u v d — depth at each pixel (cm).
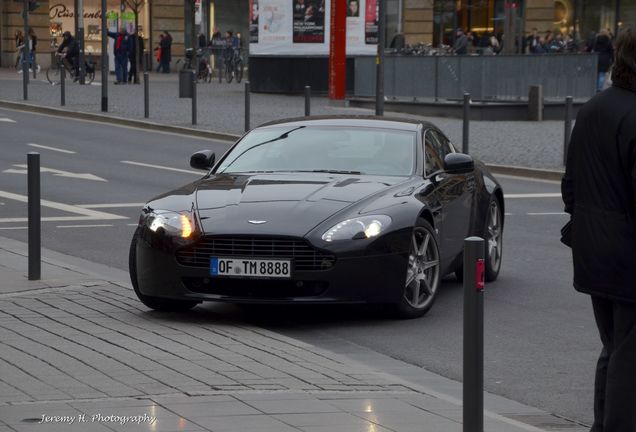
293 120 2497
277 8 8644
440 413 1381
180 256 2014
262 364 1636
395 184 2195
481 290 1172
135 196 3853
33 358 1636
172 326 1931
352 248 1992
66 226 3219
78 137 5781
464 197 2383
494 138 5772
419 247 2134
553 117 6975
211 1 12362
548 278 2545
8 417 1302
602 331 1220
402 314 2098
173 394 1430
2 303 2086
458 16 11762
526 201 3859
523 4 11406
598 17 11919
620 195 1159
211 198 2117
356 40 8619
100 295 2200
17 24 12256
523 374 1739
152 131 6150
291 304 2002
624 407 1163
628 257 1155
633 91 1172
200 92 8975
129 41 9712
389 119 2488
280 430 1277
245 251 1991
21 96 7906
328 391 1477
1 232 3103
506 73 6994
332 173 2273
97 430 1252
